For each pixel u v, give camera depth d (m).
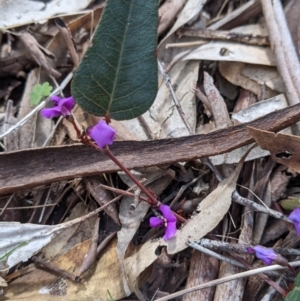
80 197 0.14
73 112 0.15
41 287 0.12
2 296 0.12
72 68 0.16
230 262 0.12
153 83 0.11
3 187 0.13
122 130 0.14
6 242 0.12
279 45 0.14
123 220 0.13
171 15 0.16
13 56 0.16
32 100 0.14
